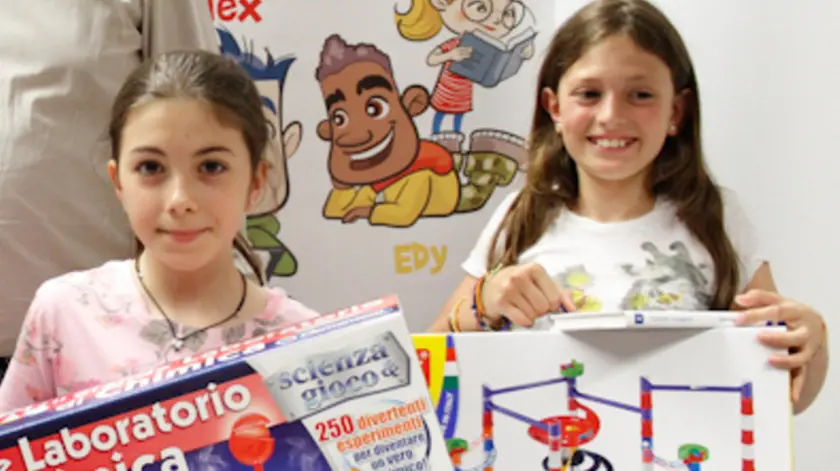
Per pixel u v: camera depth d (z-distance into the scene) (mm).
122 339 688
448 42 1303
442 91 1308
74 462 464
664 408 640
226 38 1289
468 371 640
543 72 968
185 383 469
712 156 1109
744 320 659
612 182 910
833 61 926
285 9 1287
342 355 475
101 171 930
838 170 924
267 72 1294
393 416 474
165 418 469
